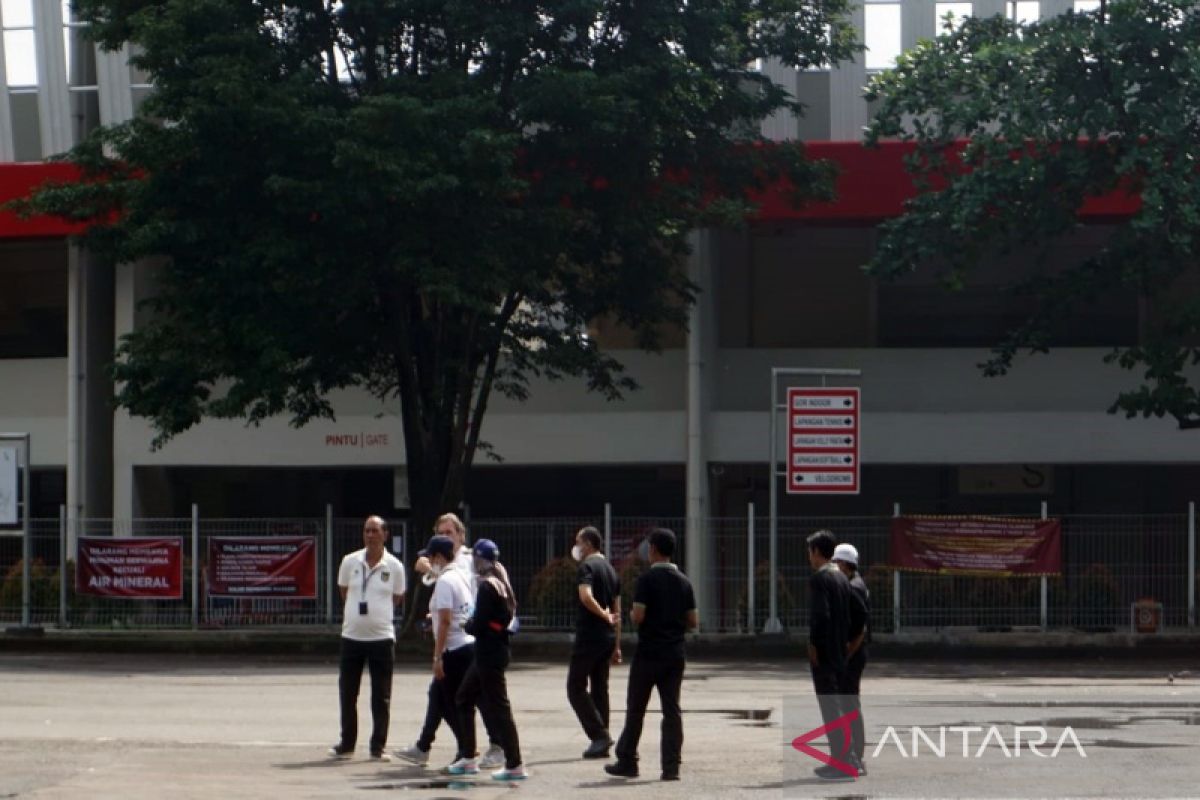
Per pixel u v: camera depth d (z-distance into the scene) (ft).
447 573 44.47
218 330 84.79
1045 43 87.97
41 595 98.17
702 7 90.58
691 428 108.47
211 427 113.91
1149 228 85.05
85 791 40.55
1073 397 113.29
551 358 93.91
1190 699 60.95
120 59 110.63
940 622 91.81
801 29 94.94
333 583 95.50
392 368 99.40
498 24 85.51
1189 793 38.42
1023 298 118.01
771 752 48.11
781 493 121.90
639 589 42.98
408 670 81.10
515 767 42.24
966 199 89.56
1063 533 92.07
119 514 113.50
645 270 96.07
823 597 41.42
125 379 89.25
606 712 48.03
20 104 114.21
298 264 83.30
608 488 123.85
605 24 90.27
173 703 63.46
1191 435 108.58
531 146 90.17
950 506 121.39
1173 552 91.25
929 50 93.40
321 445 113.60
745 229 105.81
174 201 86.28
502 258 86.43
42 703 63.41
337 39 89.04
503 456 112.57
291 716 58.54
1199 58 83.15
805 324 119.75
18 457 100.99
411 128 82.12
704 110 91.50
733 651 92.12
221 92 80.74
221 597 95.91
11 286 123.95
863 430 111.24
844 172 104.22
